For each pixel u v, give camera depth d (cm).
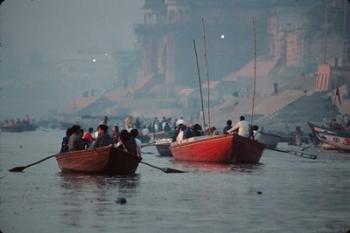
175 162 11044
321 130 15262
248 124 11250
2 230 5688
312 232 5741
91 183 8181
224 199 7156
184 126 11906
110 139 9262
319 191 7856
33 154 14588
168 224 5941
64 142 9850
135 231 5697
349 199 7256
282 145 18638
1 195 7244
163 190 7700
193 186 8069
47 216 6178
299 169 10444
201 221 6066
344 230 5809
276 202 7025
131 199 7062
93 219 6081
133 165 8962
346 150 14938
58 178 8644
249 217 6250
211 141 10869
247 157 10962
